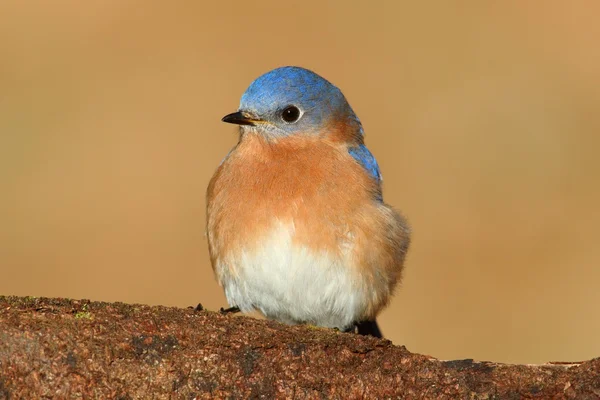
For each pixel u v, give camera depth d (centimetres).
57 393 909
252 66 2509
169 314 984
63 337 920
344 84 2495
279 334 992
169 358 946
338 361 991
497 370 994
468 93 2472
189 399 947
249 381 965
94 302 985
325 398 980
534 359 1906
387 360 1002
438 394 988
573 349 1916
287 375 977
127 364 933
